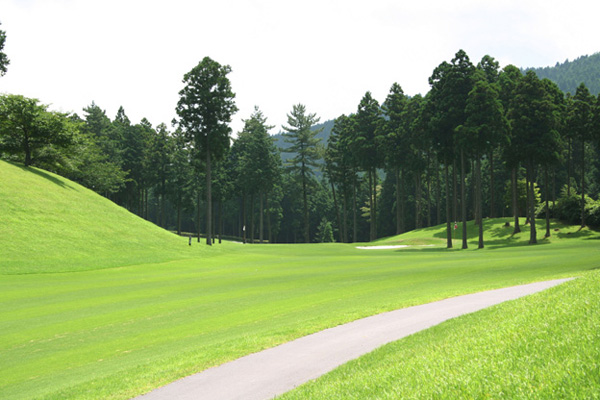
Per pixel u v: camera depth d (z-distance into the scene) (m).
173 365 11.02
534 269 26.73
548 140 54.81
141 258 42.50
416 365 7.55
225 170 96.44
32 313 19.45
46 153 65.56
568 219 65.00
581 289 11.04
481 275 25.59
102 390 9.54
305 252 58.38
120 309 19.92
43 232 42.69
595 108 59.91
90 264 37.62
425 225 107.38
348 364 9.48
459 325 11.59
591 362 5.92
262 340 12.69
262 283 26.81
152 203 156.88
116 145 108.19
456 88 56.62
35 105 62.50
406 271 29.45
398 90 86.69
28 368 12.23
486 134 52.41
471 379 6.14
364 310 16.11
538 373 5.92
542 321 8.42
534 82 56.50
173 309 19.53
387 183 113.69
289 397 7.62
